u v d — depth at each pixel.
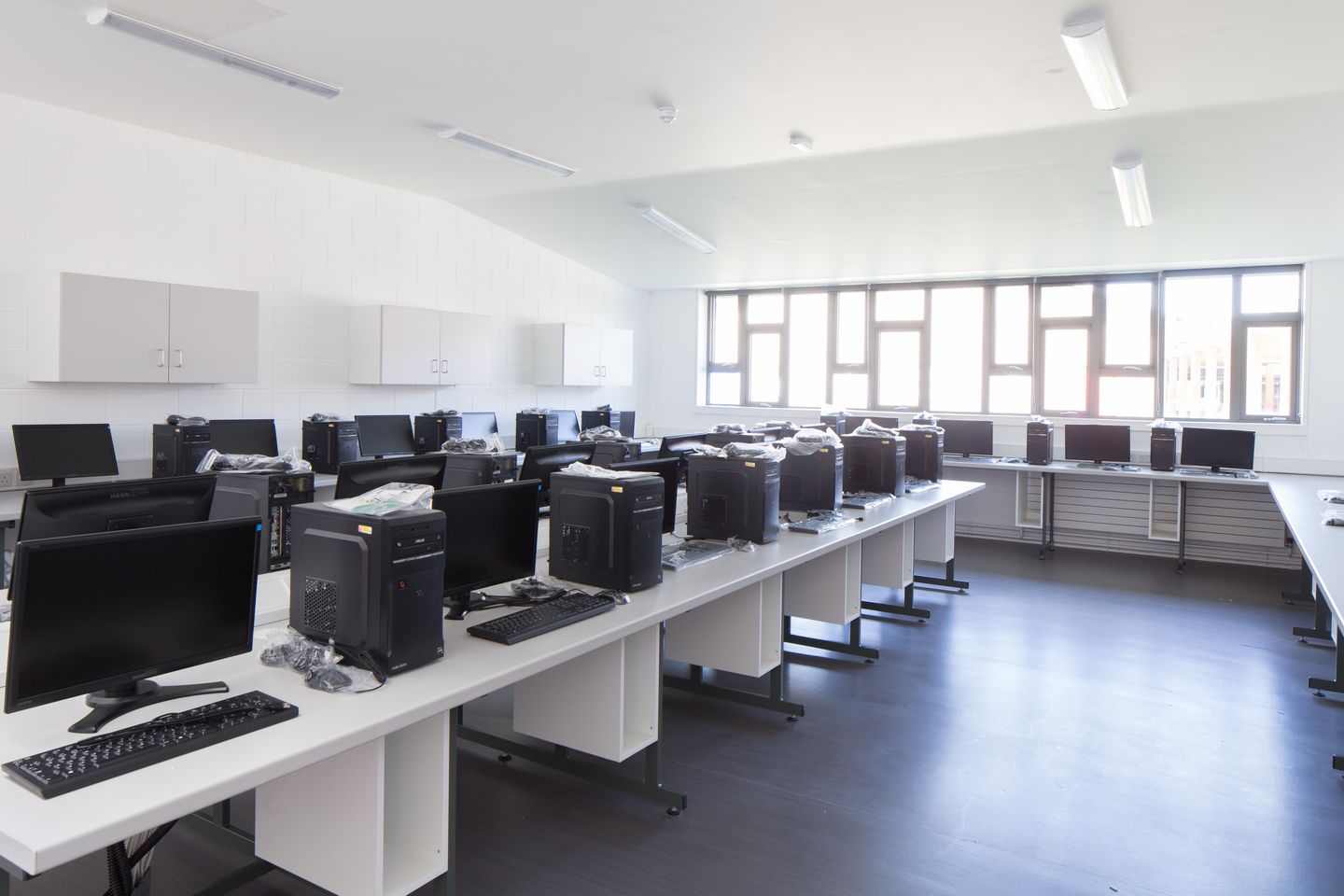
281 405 5.49
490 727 3.12
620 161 5.04
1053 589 5.49
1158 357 6.67
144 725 1.44
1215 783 2.72
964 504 7.44
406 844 1.85
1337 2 2.75
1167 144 4.20
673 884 2.12
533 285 7.44
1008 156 4.55
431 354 6.13
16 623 1.37
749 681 3.71
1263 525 6.18
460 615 2.26
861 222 5.96
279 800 1.81
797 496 4.10
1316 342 5.99
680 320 8.77
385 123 4.52
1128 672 3.83
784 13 3.03
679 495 4.18
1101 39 2.96
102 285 4.27
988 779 2.74
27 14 3.25
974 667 3.91
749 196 5.62
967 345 7.45
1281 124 3.87
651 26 3.18
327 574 1.85
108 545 1.50
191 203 4.93
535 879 2.13
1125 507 6.71
